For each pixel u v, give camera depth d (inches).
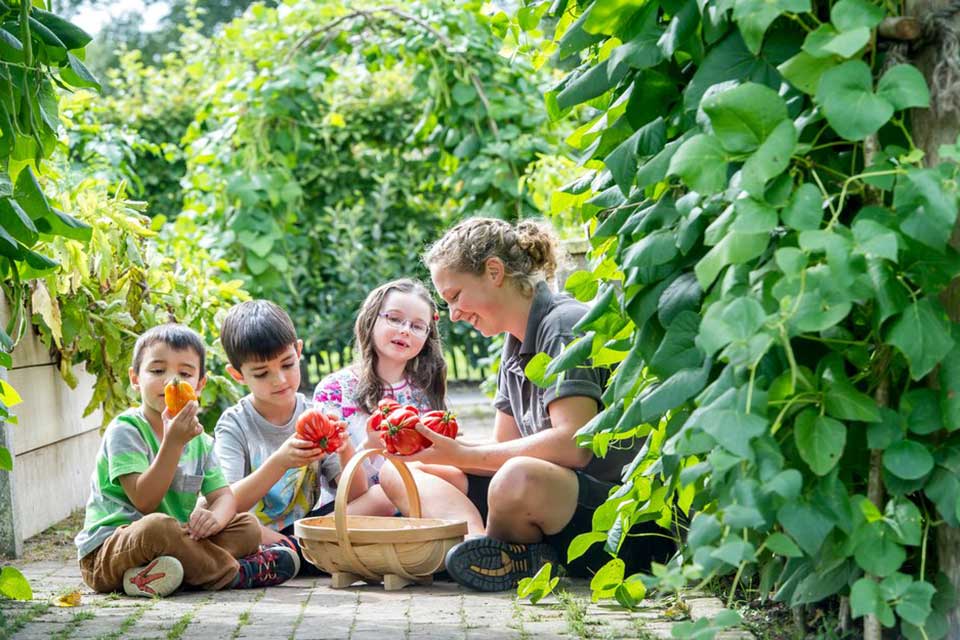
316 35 315.6
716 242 74.2
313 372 460.1
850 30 70.2
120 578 132.0
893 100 69.2
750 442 72.2
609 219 98.1
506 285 138.3
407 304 158.7
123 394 195.9
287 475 153.6
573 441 130.7
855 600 72.4
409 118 401.1
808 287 70.3
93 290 195.8
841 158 80.2
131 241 202.5
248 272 312.2
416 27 307.6
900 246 70.5
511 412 152.0
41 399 186.5
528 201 310.2
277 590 135.0
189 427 132.3
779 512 73.7
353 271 415.5
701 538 71.1
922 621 71.2
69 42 107.7
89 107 301.1
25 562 158.7
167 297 211.8
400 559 130.6
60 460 198.4
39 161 112.9
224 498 138.3
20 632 109.3
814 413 73.6
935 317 72.0
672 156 80.7
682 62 89.8
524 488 128.3
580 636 102.9
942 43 77.1
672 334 83.5
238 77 314.5
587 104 106.9
